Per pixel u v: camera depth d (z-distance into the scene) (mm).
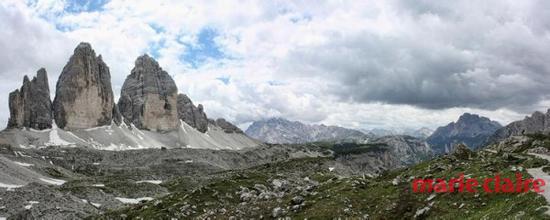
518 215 40938
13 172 173250
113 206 131875
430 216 54000
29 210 108188
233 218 72438
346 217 61906
